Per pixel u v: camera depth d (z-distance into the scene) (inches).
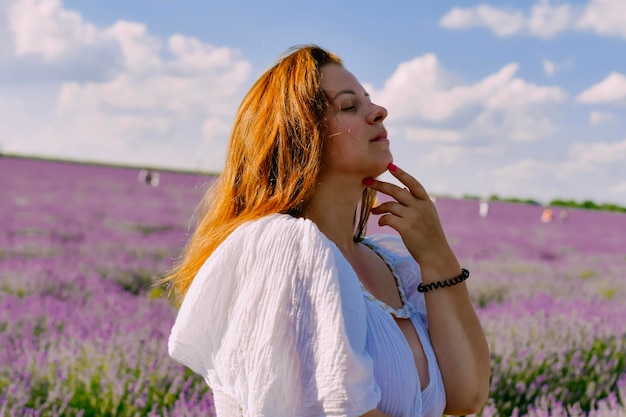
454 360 57.4
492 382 144.8
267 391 45.4
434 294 58.5
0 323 171.6
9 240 313.0
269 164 53.4
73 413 126.0
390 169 57.2
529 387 147.1
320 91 53.7
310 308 46.3
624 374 156.0
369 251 64.0
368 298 53.2
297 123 52.7
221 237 52.9
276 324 45.9
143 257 293.4
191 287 50.9
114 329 163.5
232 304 48.9
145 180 756.0
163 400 130.0
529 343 170.2
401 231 58.4
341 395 44.1
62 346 145.2
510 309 209.9
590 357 169.6
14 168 706.8
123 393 128.3
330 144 54.1
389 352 50.6
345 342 44.7
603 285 275.6
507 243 444.5
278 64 56.1
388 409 49.6
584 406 142.5
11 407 124.8
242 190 55.2
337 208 56.3
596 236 522.0
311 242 47.1
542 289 259.3
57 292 214.8
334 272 46.5
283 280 46.5
